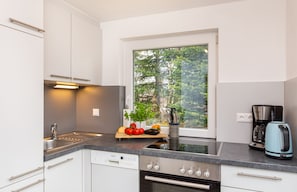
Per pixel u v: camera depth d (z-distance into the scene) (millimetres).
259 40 1756
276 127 1358
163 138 1994
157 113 2283
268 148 1384
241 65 1809
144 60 2348
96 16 2174
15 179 1191
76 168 1698
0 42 1113
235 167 1328
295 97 1404
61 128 2248
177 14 2037
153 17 2131
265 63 1737
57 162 1504
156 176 1510
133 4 1892
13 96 1179
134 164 1592
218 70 1896
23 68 1239
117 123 2291
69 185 1621
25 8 1255
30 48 1286
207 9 1926
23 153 1233
